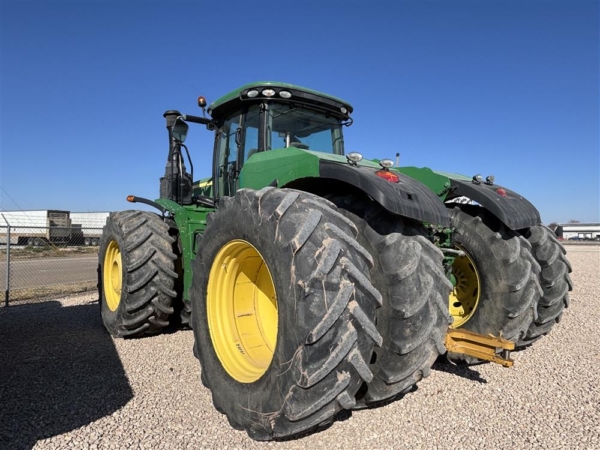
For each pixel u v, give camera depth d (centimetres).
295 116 411
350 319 217
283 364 226
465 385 348
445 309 256
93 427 275
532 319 360
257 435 246
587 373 376
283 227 235
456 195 374
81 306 687
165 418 289
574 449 256
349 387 217
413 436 269
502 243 364
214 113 446
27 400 315
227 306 303
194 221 450
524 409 307
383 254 256
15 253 1944
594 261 1577
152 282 452
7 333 508
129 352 431
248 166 351
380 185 249
